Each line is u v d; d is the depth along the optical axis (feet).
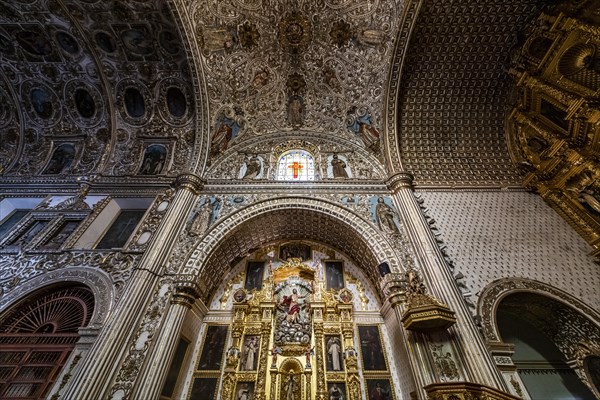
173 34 32.48
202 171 34.68
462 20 29.53
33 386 20.93
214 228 29.25
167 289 24.63
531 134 32.32
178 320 22.97
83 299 25.25
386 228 29.01
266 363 25.11
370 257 28.99
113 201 33.55
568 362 25.62
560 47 27.32
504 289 24.09
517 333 27.58
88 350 21.03
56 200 33.32
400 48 31.96
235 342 26.32
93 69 35.78
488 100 34.19
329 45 36.60
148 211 31.22
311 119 40.68
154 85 36.65
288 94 40.14
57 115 38.52
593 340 23.30
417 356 20.18
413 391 21.30
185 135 37.99
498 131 34.86
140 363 20.17
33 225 30.94
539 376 25.17
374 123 37.04
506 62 31.81
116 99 37.40
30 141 38.73
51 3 30.53
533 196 31.55
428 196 31.89
